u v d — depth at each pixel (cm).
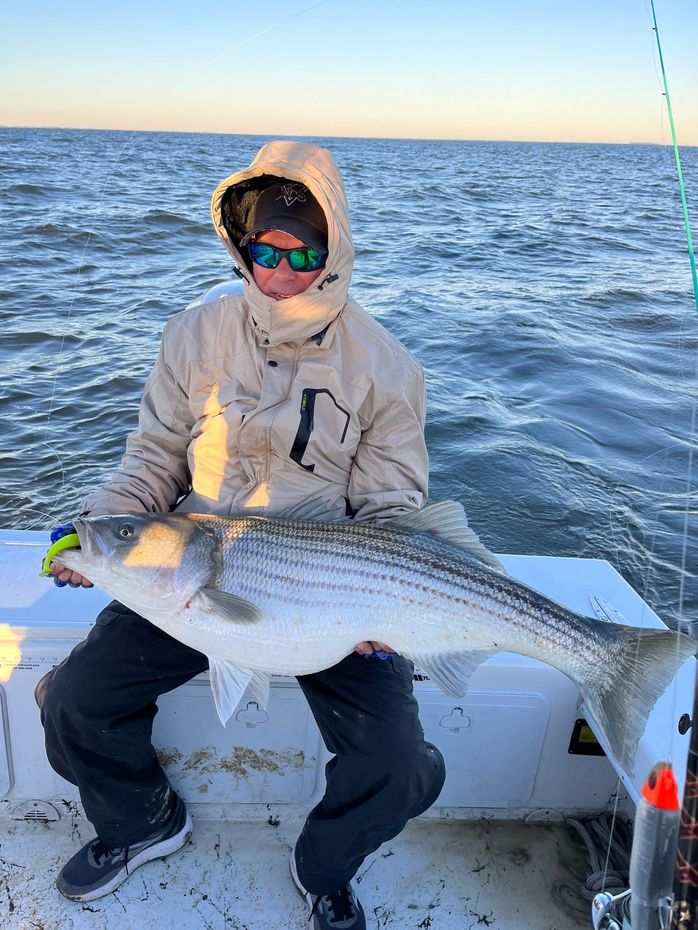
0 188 1886
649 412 711
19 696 252
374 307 1055
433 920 242
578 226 1945
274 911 240
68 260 1225
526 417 700
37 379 739
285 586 225
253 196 251
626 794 274
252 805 273
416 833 272
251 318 241
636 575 478
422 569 227
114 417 671
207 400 243
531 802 274
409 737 217
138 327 892
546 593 294
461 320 995
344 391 236
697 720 130
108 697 223
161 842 252
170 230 1491
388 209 2203
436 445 645
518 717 260
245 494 244
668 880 144
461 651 229
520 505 560
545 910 248
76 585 236
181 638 227
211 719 260
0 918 233
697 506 548
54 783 264
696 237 1125
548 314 1030
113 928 233
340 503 250
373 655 234
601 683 216
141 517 227
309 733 263
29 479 580
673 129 151
